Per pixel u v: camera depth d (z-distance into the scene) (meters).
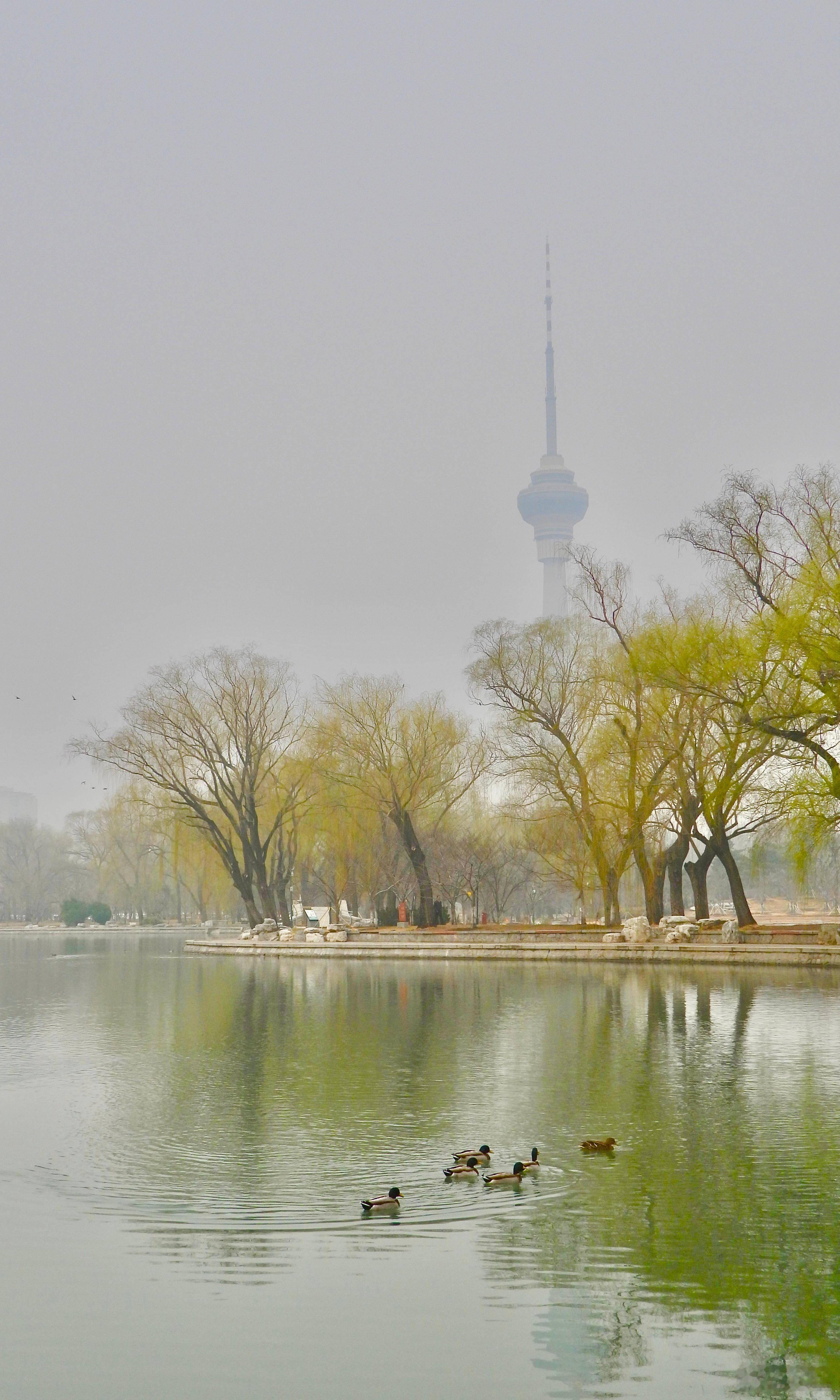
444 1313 15.32
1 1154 22.72
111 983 62.28
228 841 95.94
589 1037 37.28
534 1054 34.16
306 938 86.75
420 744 88.88
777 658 54.00
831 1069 30.91
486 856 107.25
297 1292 15.95
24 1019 44.81
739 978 56.41
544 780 78.38
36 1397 13.29
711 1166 21.52
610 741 74.12
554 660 78.44
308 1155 22.56
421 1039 37.66
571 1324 14.99
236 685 93.50
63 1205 19.58
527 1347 14.41
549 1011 44.72
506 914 141.88
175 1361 14.05
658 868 75.25
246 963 79.31
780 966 61.12
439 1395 13.38
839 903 150.00
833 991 49.22
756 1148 22.64
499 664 77.50
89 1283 16.34
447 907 108.62
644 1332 14.81
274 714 95.50
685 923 71.38
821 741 56.00
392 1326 14.91
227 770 96.19
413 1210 19.27
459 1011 45.50
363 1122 25.28
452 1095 28.11
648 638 60.75
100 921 176.50
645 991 51.50
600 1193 20.02
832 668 51.38
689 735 67.94
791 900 161.00
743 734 61.31
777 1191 19.97
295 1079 30.56
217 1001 51.41
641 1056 33.28
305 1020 43.53
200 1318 15.20
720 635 58.12
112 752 92.94
